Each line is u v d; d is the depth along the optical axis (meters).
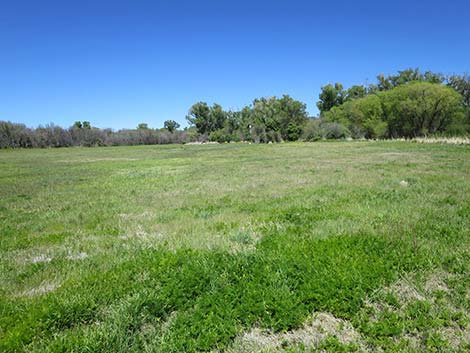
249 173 16.95
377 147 36.75
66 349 2.94
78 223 7.87
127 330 3.27
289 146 49.12
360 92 94.88
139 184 14.84
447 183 11.02
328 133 68.88
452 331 3.17
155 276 4.30
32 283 4.36
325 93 96.94
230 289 3.89
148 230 6.92
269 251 4.98
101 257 5.27
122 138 91.12
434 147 32.75
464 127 51.12
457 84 62.88
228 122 95.38
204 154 39.22
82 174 20.67
